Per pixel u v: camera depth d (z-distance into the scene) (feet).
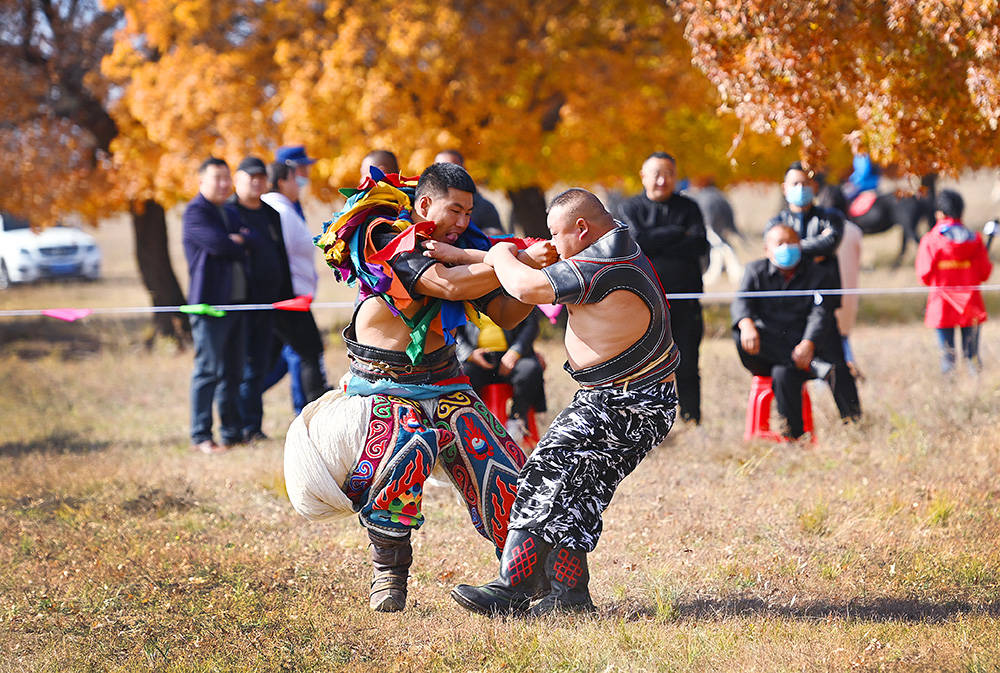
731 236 203.51
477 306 38.24
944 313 87.15
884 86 58.65
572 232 36.27
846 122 127.13
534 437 62.59
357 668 34.86
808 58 56.03
